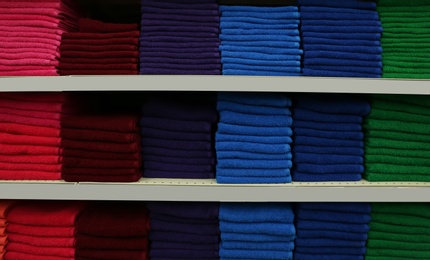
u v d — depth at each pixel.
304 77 0.82
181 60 0.88
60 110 0.89
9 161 0.89
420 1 0.90
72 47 0.86
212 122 0.91
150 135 0.91
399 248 0.93
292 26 0.89
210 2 0.90
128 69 0.87
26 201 1.01
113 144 0.87
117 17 1.21
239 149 0.87
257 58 0.88
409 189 0.86
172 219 0.92
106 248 0.90
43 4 0.88
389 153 0.90
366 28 0.89
